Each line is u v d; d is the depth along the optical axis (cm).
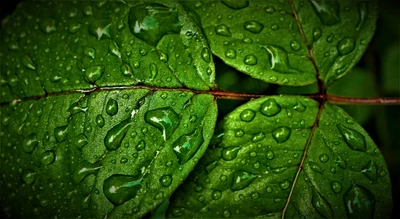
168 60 12
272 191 12
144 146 12
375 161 12
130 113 12
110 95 12
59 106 12
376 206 12
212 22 12
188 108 12
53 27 13
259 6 13
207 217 12
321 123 12
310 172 12
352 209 12
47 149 12
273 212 12
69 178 12
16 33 13
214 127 12
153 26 12
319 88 12
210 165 12
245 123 12
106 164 12
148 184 12
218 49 12
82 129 12
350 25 13
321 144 12
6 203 13
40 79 12
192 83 12
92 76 12
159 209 13
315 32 13
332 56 13
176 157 12
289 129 12
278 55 12
